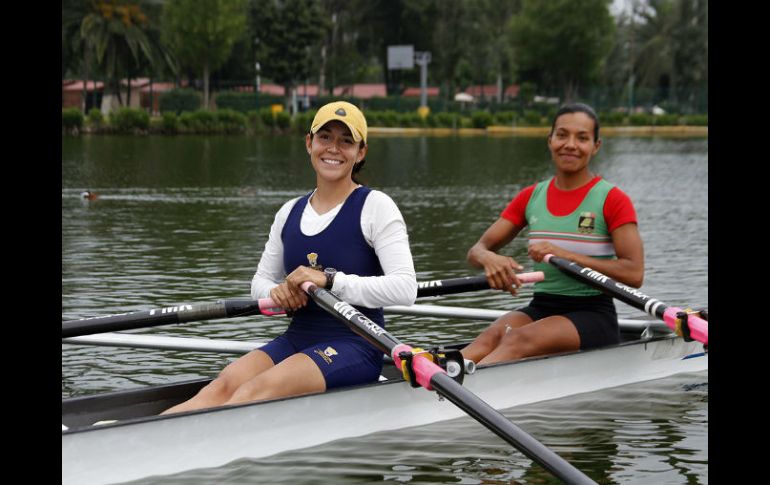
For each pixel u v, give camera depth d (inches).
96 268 410.6
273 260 221.1
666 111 2652.6
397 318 332.8
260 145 1508.4
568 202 253.8
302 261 211.0
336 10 2947.8
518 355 238.4
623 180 909.2
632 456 203.3
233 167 1024.2
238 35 2341.3
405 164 1120.8
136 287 370.6
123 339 247.1
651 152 1412.4
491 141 1750.7
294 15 2434.8
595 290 249.1
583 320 245.8
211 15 2239.2
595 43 2701.8
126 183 823.1
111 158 1141.7
